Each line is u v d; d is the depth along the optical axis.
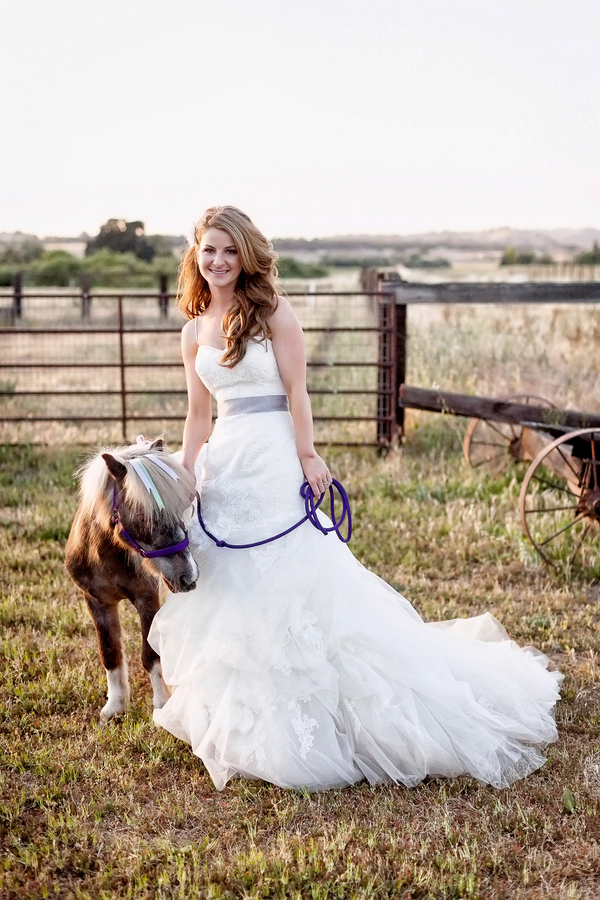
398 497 6.97
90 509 3.44
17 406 10.64
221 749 3.14
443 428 8.54
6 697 3.92
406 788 3.18
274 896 2.62
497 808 3.01
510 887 2.67
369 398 10.41
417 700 3.26
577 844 2.85
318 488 3.29
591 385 9.24
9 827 2.98
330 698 3.15
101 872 2.74
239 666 3.11
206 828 2.99
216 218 3.10
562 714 3.72
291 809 3.02
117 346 15.57
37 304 23.28
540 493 6.75
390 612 3.39
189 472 3.18
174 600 3.32
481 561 5.65
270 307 3.17
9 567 5.61
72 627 4.65
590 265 21.20
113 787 3.22
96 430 9.40
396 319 8.26
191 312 3.44
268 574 3.17
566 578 5.31
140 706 3.81
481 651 3.80
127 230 55.03
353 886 2.67
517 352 10.62
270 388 3.25
